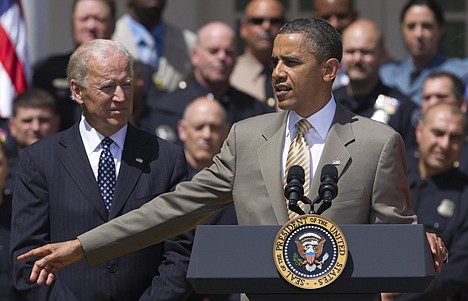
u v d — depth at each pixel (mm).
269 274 15953
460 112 28578
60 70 32531
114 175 21047
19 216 20906
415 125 31875
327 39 18188
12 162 29344
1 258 27031
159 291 20562
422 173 28766
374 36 31969
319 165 18234
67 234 20750
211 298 26469
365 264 15984
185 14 43062
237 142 18766
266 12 34562
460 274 27406
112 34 32719
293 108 18328
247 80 34688
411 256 15969
